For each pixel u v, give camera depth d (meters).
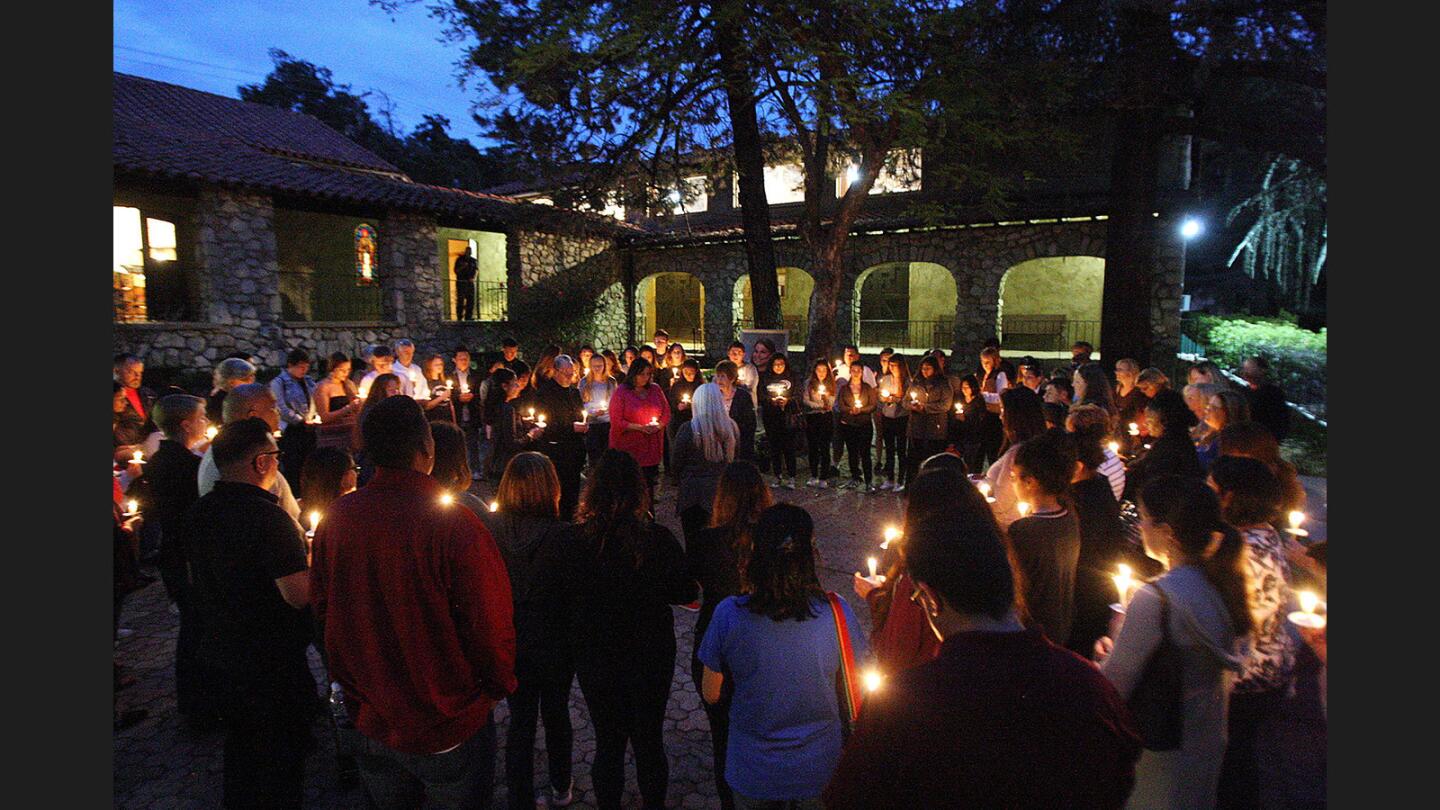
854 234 16.84
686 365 8.94
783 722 2.30
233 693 2.84
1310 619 2.44
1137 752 1.48
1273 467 3.54
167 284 14.48
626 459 3.00
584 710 4.20
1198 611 2.15
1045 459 2.74
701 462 5.32
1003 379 8.32
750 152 12.53
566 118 11.91
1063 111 11.54
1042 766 1.39
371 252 19.09
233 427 2.87
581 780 3.53
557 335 17.66
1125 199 12.16
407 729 2.33
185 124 17.80
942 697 1.44
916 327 22.33
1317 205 17.81
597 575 2.90
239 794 2.87
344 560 2.34
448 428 3.29
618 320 20.61
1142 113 11.34
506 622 2.44
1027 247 15.43
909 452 8.13
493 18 10.73
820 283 12.01
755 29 9.74
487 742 2.51
